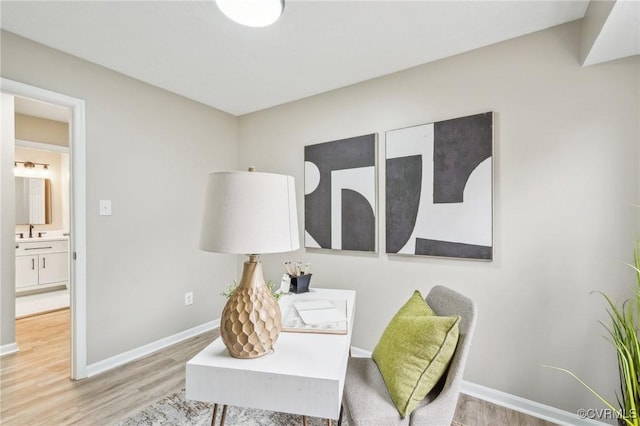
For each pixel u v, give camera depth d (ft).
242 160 11.14
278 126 10.14
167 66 7.59
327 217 8.87
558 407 5.77
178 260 9.35
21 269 13.89
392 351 4.38
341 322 4.81
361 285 8.33
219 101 9.86
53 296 14.02
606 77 5.39
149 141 8.59
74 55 7.06
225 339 3.70
